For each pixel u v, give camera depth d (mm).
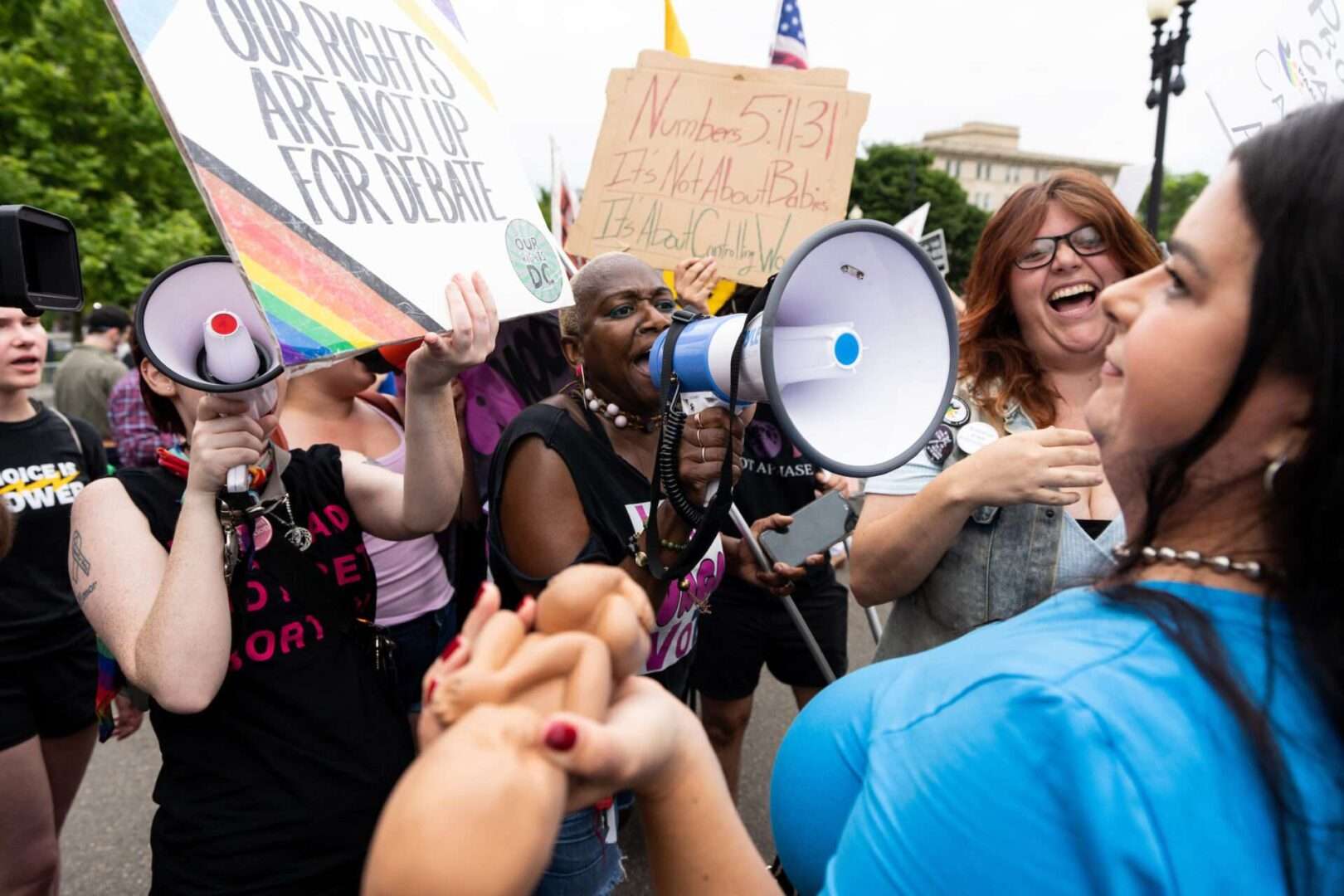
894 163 38844
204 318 1307
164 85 1080
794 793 835
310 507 1487
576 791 512
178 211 15789
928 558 1470
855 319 1287
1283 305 511
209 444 1257
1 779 2018
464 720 481
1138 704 531
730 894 615
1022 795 542
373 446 2539
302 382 2473
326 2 1331
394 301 1269
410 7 1494
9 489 2176
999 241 1642
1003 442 1384
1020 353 1659
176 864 1342
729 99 2588
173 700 1225
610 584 579
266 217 1142
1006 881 546
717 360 1299
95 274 14266
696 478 1404
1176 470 587
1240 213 543
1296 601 547
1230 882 504
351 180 1263
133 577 1319
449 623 2598
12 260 1289
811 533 2070
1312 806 521
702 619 2693
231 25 1174
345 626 1460
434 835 417
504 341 2885
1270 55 1848
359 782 1396
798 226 2527
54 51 14070
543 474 1664
